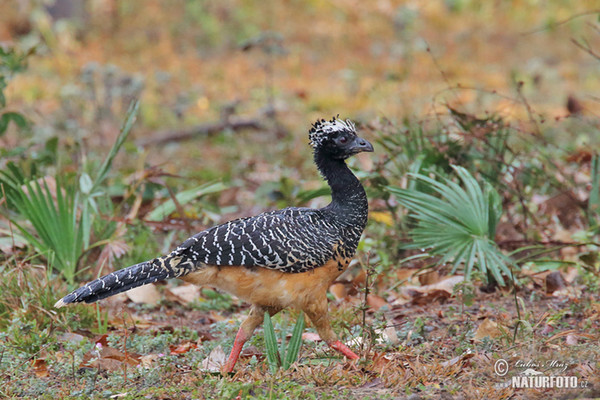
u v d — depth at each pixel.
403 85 27.48
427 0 38.97
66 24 33.84
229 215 15.15
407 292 11.39
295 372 8.21
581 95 25.56
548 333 9.30
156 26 36.72
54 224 11.66
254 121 23.69
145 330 10.38
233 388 7.62
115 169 18.19
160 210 13.69
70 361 8.84
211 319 11.19
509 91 26.48
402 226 12.67
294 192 15.74
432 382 7.86
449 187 11.94
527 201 13.48
